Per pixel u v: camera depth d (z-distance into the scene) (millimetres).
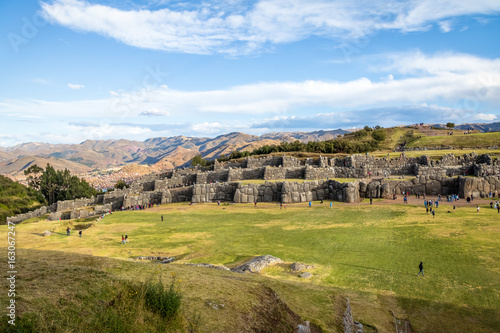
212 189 81500
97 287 12383
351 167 81438
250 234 45594
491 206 52281
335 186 69250
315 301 19984
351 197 65438
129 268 16188
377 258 32531
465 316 20969
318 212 57938
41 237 45812
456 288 24828
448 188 65688
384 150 123250
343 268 30156
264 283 21062
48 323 9500
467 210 51156
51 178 134625
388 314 21312
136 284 13625
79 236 46750
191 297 14492
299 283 23781
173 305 12609
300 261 32625
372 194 67875
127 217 64812
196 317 12953
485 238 35906
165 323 11938
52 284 11688
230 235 45594
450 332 19156
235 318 13648
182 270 18891
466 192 61250
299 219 53562
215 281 17359
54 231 51000
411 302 23141
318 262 32156
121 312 11484
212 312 13594
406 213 51625
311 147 124938
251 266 29203
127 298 12391
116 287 12914
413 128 182125
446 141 120062
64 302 10766
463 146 109562
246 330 13125
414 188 67688
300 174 85062
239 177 91562
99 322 10562
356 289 25391
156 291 13109
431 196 65688
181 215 64312
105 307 11438
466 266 28625
